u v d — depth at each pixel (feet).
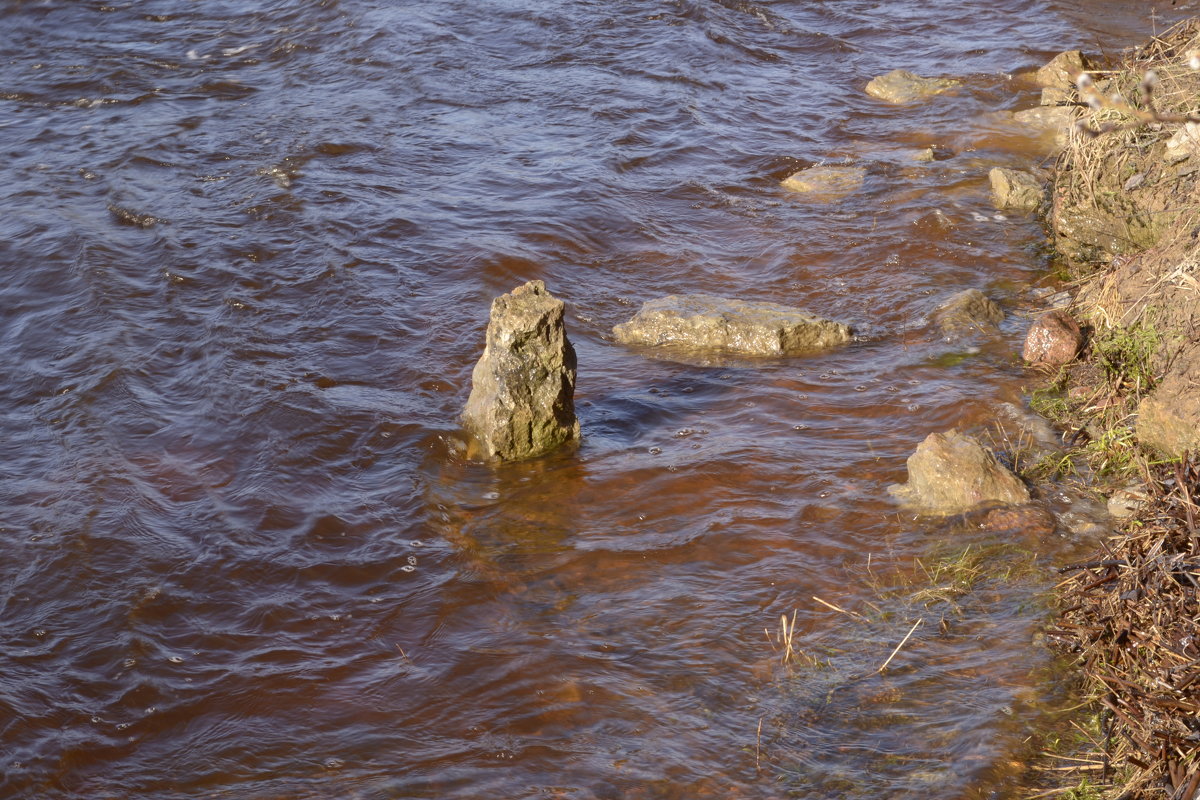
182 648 21.56
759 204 42.01
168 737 19.58
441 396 29.76
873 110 51.57
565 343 27.17
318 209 40.63
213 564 23.67
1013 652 20.33
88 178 43.47
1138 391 26.48
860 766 18.24
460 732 19.42
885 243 38.14
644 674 20.45
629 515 24.94
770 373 30.73
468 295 35.12
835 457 26.71
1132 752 17.47
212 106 51.31
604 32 60.39
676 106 51.13
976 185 42.39
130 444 27.73
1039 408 28.07
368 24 60.23
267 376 30.42
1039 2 65.31
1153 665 17.85
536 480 26.27
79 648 21.52
